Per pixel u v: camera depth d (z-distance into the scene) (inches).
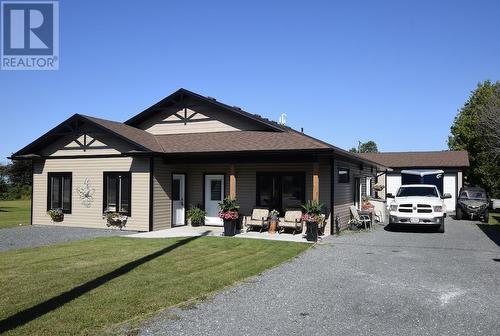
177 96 784.9
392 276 369.7
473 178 1617.9
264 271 385.1
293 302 288.5
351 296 304.7
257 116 817.5
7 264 401.1
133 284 326.0
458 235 667.4
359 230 738.2
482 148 1520.7
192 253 471.2
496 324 247.3
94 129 746.8
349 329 237.5
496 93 1457.9
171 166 738.8
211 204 756.6
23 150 781.3
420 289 325.7
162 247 510.9
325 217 653.9
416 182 1330.0
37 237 612.1
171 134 796.6
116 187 729.0
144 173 703.1
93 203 746.2
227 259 437.7
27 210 1269.7
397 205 711.7
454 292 317.4
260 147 653.3
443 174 1280.8
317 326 241.9
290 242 563.8
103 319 245.8
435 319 255.6
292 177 692.7
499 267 410.9
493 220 962.1
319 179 668.7
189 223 765.9
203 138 746.2
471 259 454.0
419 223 693.3
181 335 225.1
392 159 1412.4
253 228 697.0
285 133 710.5
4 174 2153.1
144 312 261.1
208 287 321.4
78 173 761.6
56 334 221.6
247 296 301.9
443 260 447.2
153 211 699.4
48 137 768.9
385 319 255.1
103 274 360.2
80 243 543.5
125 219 713.0
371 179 1096.2
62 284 323.9
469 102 1734.7
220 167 745.6
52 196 788.0
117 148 729.0
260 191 711.7
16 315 250.8
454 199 1288.1
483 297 303.9
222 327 238.4
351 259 449.7
